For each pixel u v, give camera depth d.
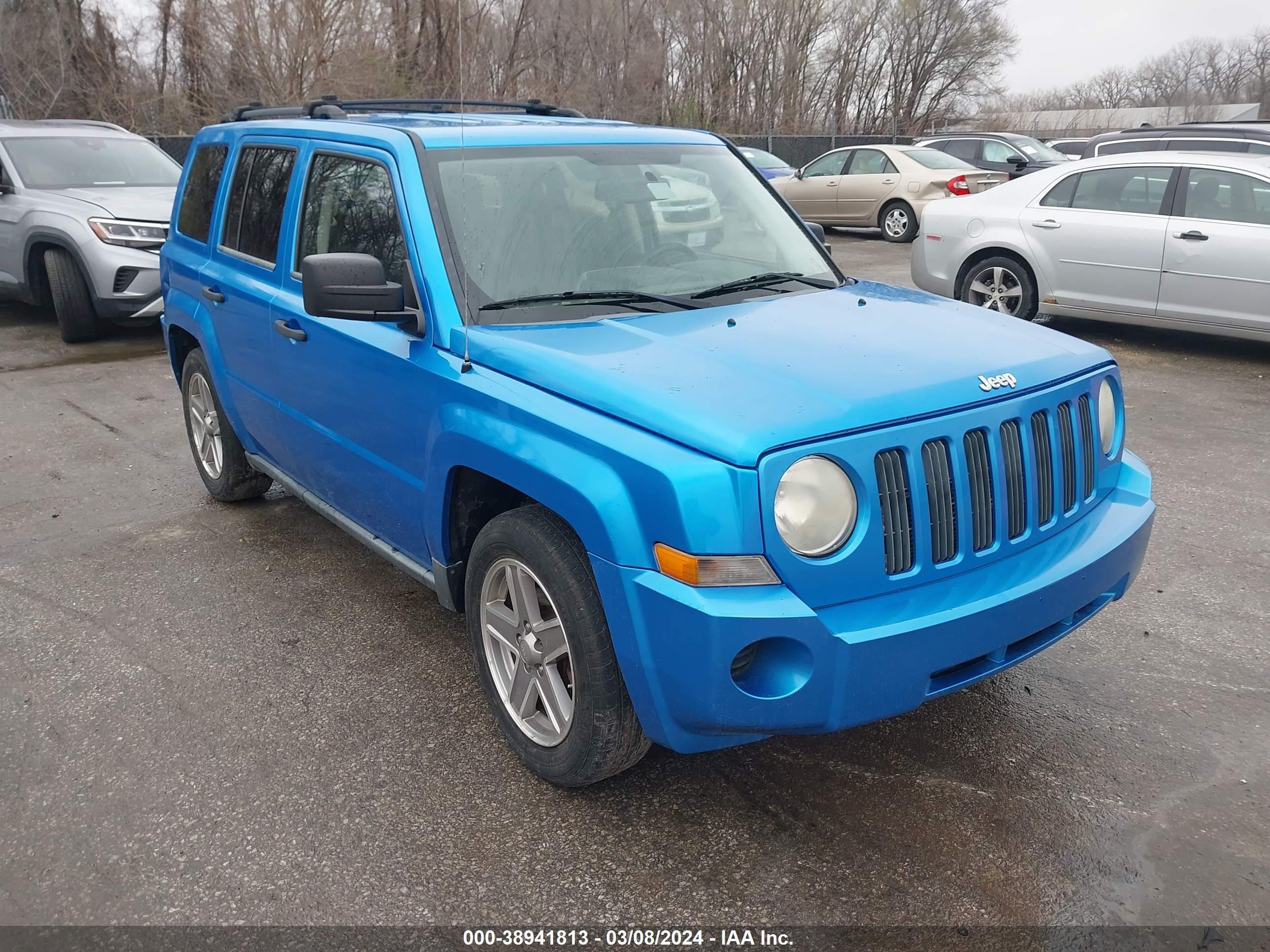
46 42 21.09
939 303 3.62
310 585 4.50
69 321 9.29
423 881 2.68
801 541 2.44
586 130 3.92
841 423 2.50
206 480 5.45
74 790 3.08
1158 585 4.33
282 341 4.06
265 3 19.92
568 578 2.73
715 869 2.71
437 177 3.44
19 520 5.28
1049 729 3.33
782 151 29.34
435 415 3.16
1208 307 7.99
